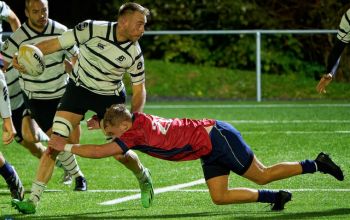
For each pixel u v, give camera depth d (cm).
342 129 4059
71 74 2291
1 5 2661
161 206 2312
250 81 6150
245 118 4644
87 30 2197
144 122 2047
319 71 6200
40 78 2516
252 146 3534
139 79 2245
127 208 2294
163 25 6694
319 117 4616
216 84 6128
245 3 6675
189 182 2725
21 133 2712
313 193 2452
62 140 2233
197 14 6706
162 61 6381
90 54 2217
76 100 2264
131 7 2159
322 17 6500
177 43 6438
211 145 2080
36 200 2200
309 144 3562
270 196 2142
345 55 5981
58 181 2784
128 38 2188
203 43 6456
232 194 2112
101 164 3148
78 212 2234
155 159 3216
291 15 6594
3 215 2197
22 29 2469
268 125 4288
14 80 2645
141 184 2300
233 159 2094
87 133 4097
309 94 5972
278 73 6253
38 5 2431
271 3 6662
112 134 2062
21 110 2695
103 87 2258
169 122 2081
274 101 5681
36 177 2212
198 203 2342
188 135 2067
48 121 2577
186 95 6056
